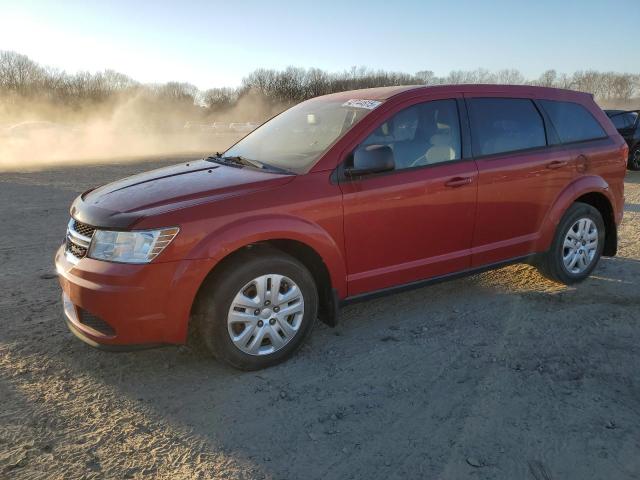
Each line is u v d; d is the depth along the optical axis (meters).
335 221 3.70
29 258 6.18
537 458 2.72
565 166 4.83
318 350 3.91
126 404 3.26
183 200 3.39
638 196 10.38
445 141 4.23
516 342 3.97
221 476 2.63
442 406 3.19
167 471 2.67
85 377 3.56
